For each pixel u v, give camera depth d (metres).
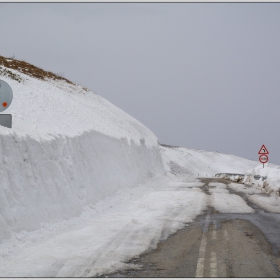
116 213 13.85
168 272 6.88
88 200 14.48
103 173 18.61
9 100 11.48
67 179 13.51
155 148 44.22
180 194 20.72
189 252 8.30
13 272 6.77
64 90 38.19
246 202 17.59
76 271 6.91
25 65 41.22
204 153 118.81
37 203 10.74
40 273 6.74
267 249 8.55
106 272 6.88
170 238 9.73
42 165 12.13
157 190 23.62
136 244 9.00
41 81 34.69
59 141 14.34
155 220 12.31
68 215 12.05
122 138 26.73
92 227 11.09
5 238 8.51
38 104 20.30
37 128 14.14
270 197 19.98
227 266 7.21
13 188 9.91
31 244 8.88
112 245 8.85
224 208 15.38
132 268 7.15
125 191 20.38
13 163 10.50
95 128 22.62
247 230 10.78
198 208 15.33
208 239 9.60
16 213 9.32
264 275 6.64
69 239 9.45
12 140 10.97
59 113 20.72
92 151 18.44
